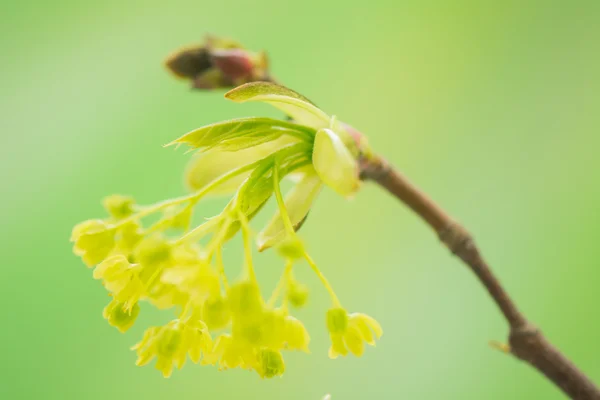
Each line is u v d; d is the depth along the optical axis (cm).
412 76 54
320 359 50
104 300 49
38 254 49
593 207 51
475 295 51
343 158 30
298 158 30
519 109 53
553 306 51
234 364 29
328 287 29
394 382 50
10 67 51
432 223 32
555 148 52
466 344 50
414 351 51
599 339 50
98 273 29
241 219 29
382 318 51
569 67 52
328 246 52
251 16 54
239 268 50
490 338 50
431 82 53
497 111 53
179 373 50
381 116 53
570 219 51
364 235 52
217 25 53
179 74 34
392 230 52
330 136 30
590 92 51
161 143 51
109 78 51
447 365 50
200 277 29
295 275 51
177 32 52
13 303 49
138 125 51
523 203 52
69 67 51
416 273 51
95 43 52
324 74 54
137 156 51
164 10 53
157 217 49
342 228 52
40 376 48
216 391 50
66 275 49
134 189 50
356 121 53
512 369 50
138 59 52
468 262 32
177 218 30
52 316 49
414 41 54
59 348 49
